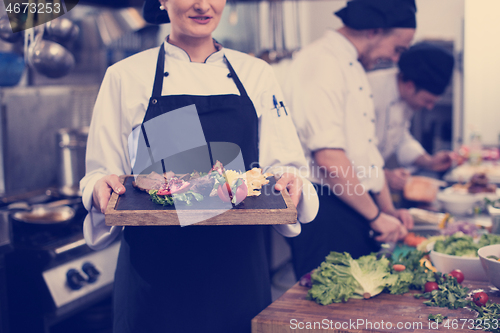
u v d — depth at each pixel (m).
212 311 1.32
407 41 2.09
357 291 1.29
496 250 1.33
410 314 1.18
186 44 1.35
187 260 1.30
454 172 3.09
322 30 4.62
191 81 1.35
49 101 2.60
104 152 1.34
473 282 1.39
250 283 1.36
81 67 2.61
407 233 2.06
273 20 3.36
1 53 2.17
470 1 3.85
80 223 2.14
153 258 1.30
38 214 2.09
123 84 1.33
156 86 1.33
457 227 1.87
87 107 2.85
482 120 3.93
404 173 2.87
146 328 1.31
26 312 1.89
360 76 2.12
